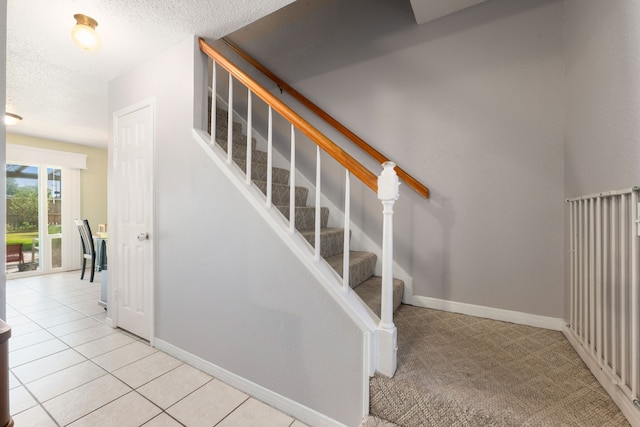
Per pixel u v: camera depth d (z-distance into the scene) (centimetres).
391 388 117
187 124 188
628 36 101
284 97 269
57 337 227
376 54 223
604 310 114
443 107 198
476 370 125
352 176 236
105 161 539
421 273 207
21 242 450
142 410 145
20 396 154
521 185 176
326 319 132
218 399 154
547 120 169
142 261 220
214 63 181
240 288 163
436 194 201
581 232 138
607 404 104
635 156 96
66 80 248
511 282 180
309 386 138
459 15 192
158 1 154
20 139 433
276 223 148
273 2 156
